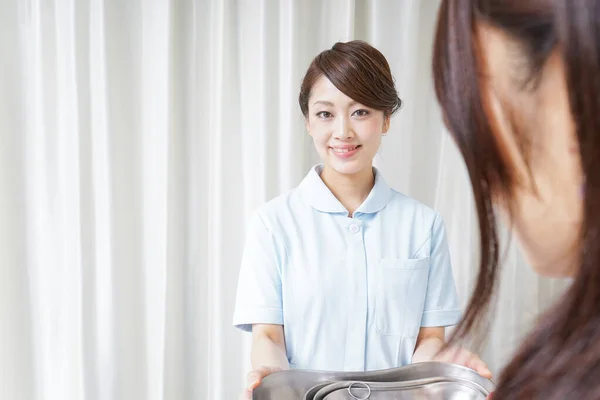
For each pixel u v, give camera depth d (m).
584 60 0.20
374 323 1.16
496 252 0.27
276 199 1.25
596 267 0.21
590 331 0.21
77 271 1.66
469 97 0.24
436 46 0.26
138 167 1.66
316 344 1.15
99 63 1.60
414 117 1.62
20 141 1.67
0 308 1.69
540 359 0.22
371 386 0.67
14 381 1.72
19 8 1.63
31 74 1.65
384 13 1.60
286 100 1.60
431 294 1.21
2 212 1.67
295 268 1.17
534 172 0.24
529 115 0.23
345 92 1.10
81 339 1.65
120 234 1.65
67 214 1.66
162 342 1.68
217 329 1.68
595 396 0.20
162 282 1.69
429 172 1.67
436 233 1.23
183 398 1.73
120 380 1.68
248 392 0.80
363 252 1.17
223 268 1.67
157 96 1.63
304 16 1.59
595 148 0.20
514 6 0.22
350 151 1.14
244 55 1.64
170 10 1.59
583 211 0.21
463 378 0.65
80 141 1.61
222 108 1.63
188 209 1.70
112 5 1.58
